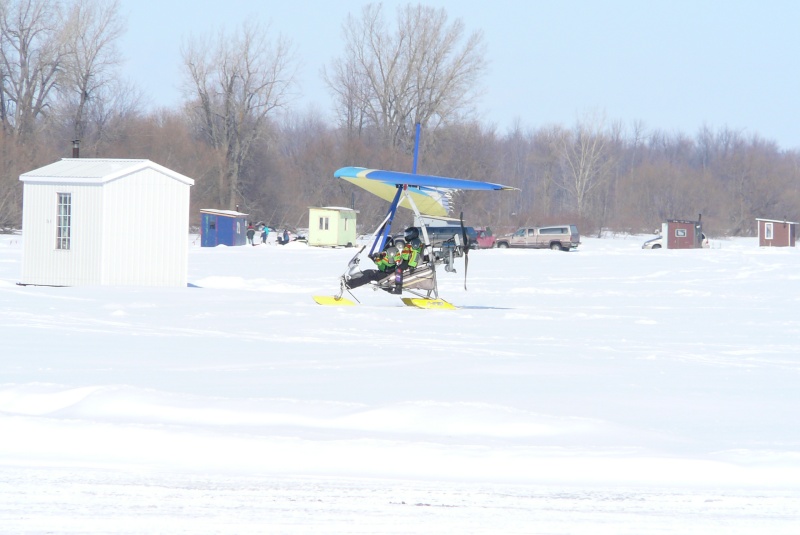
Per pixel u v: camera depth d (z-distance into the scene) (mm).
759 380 38688
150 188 88938
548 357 45312
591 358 45281
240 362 42031
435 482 22750
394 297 86750
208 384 35531
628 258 180625
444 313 69312
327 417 29328
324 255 178125
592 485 22719
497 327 60500
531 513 20297
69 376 37000
